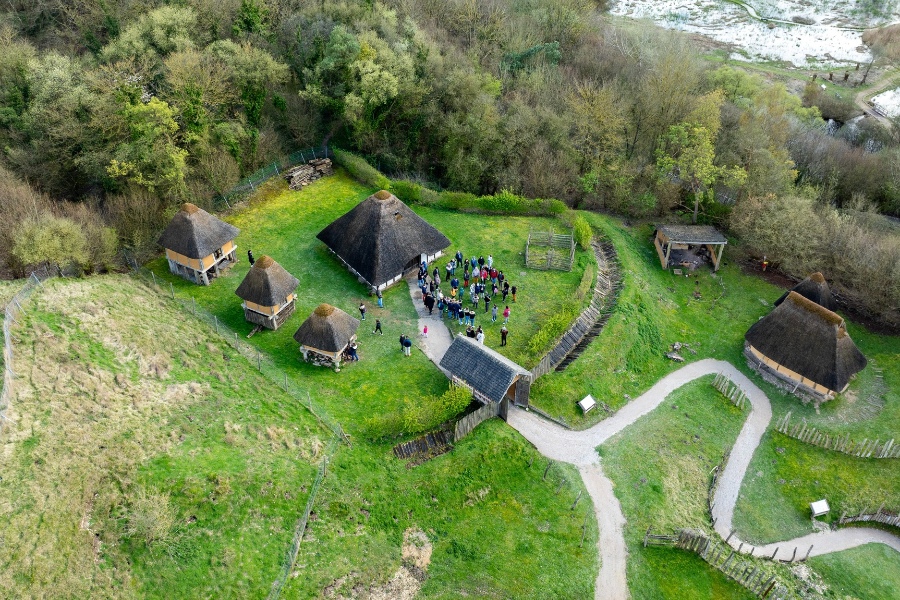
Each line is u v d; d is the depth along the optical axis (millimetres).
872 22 123938
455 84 76562
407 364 49219
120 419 37469
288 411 42688
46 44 73000
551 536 39750
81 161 58562
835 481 46719
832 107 95625
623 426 48531
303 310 53656
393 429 42406
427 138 80250
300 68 76250
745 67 109625
